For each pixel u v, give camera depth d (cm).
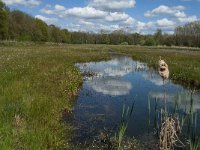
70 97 1730
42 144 917
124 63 4300
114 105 1619
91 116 1393
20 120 1023
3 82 1603
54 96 1524
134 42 15238
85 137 1124
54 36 14125
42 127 1055
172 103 1647
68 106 1484
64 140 1038
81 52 5503
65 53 4728
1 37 8712
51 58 3484
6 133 902
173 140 938
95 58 4697
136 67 3731
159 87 2212
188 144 1025
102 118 1366
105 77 2725
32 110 1190
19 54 3812
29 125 1044
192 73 2533
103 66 3750
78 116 1387
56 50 5525
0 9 8569
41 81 1814
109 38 15650
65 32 15412
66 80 1980
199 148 937
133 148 1027
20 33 10444
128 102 1692
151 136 1137
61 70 2412
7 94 1348
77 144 1052
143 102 1689
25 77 1870
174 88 2172
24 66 2402
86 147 1032
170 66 3156
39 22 12550
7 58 3008
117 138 1109
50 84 1762
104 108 1548
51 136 994
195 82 2302
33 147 861
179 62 3553
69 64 3042
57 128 1130
